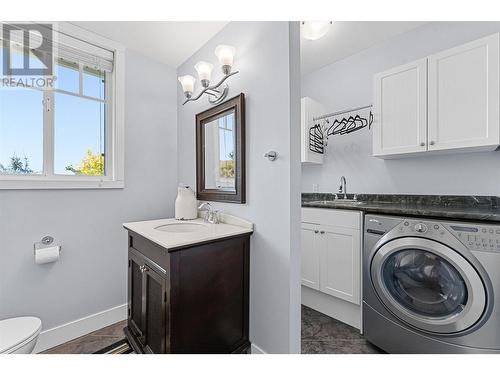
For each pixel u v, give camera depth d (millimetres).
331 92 2611
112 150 1863
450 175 1858
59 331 1586
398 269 1407
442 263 1228
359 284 1642
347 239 1708
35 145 1555
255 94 1410
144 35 1765
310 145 2451
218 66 1708
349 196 2461
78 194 1686
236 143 1499
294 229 1241
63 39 1611
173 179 2223
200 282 1198
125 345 1571
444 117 1607
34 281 1503
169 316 1092
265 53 1351
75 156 1720
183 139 2166
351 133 2449
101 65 1799
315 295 2002
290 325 1220
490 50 1443
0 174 1437
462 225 1152
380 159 2246
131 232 1534
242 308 1399
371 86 2297
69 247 1643
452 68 1577
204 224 1594
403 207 1628
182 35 1761
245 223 1461
